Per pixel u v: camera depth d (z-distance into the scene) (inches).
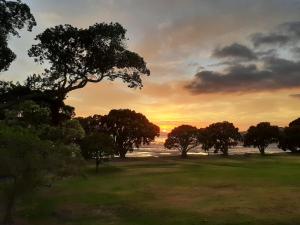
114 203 1497.3
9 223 1118.4
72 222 1191.6
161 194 1711.4
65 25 1401.3
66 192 1715.1
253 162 3747.5
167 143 5462.6
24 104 1695.4
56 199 1526.8
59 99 1599.4
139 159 4471.0
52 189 1765.5
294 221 1170.6
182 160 4249.5
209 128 5797.2
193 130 5398.6
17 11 1343.5
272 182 2057.1
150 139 5039.4
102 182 2095.2
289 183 2015.3
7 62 1437.0
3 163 1051.9
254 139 5866.1
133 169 2960.1
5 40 1391.5
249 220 1184.2
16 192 1107.9
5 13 1334.9
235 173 2532.0
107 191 1785.2
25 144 1080.8
